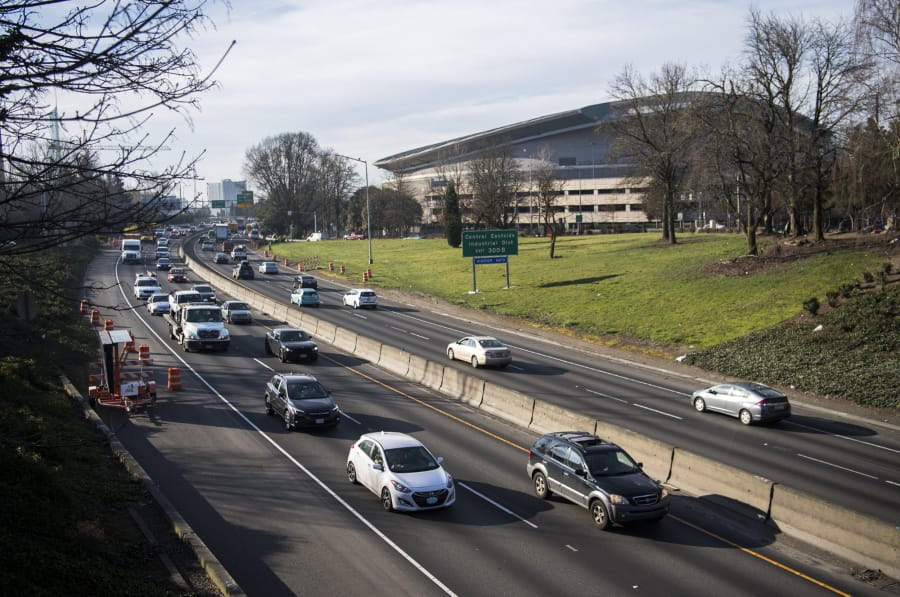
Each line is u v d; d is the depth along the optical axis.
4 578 10.35
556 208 110.88
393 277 79.56
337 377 33.91
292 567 13.62
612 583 13.00
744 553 14.48
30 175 8.23
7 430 18.56
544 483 17.91
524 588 12.77
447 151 173.00
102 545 13.52
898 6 39.47
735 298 47.47
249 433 23.88
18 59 7.96
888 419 27.06
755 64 53.75
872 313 36.84
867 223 76.62
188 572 13.14
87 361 35.84
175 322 43.50
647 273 61.34
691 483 18.33
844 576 13.41
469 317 55.53
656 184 77.94
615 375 35.59
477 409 28.06
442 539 15.13
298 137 150.88
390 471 17.09
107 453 20.61
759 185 56.03
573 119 157.38
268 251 117.56
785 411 26.05
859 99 45.97
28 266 10.00
